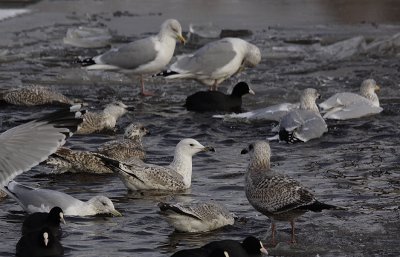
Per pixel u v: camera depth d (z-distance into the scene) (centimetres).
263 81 2380
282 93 2241
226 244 1052
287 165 1568
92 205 1266
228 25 3133
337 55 2709
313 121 1772
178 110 2058
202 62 2217
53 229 1166
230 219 1235
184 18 3256
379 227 1220
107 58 2261
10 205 1320
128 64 2233
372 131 1836
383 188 1416
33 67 2492
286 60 2655
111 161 1399
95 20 3206
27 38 2864
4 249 1112
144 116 1986
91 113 1816
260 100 2167
